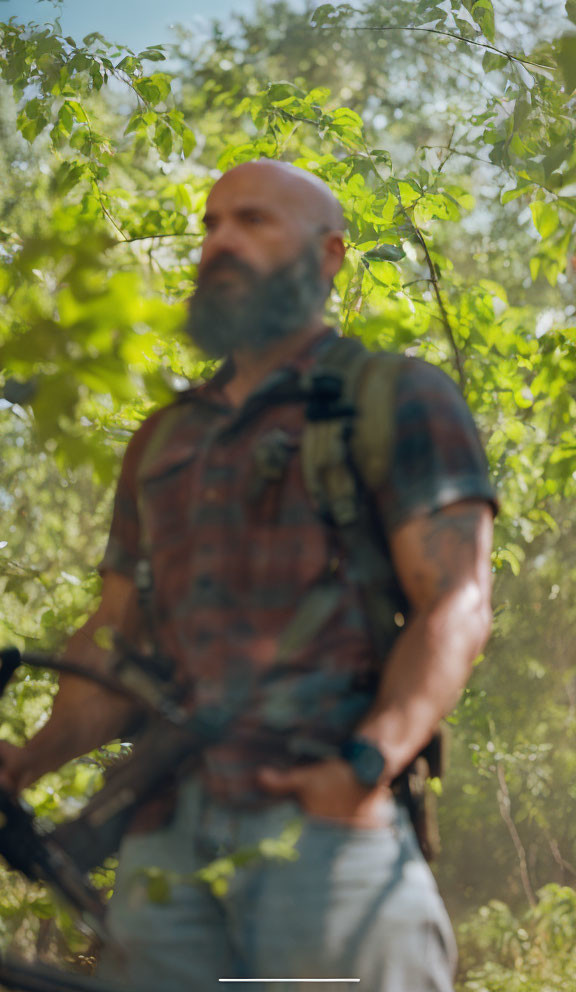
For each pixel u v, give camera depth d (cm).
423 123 841
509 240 700
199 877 133
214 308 166
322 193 175
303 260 168
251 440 158
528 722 675
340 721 145
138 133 423
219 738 145
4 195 456
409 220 381
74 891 148
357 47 798
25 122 405
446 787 650
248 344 165
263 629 150
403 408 152
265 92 405
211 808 145
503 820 704
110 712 174
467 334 403
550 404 423
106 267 102
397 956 144
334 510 150
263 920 141
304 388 156
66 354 100
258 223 168
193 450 163
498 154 343
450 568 146
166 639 159
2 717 313
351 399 155
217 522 155
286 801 143
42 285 108
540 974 596
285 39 884
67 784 249
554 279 328
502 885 714
